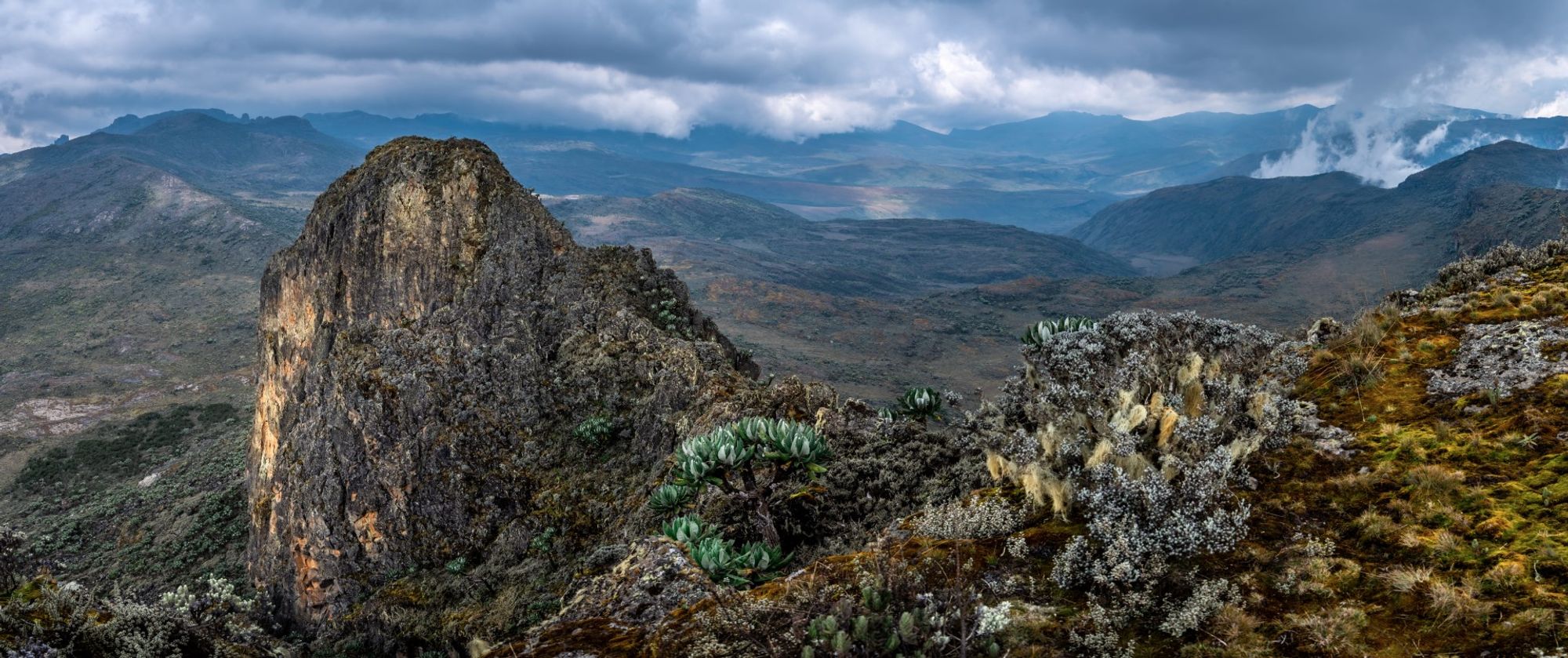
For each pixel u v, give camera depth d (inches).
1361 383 299.4
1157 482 248.1
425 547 1226.6
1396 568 206.4
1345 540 223.9
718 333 1610.5
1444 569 201.6
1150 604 212.5
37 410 7258.9
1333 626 191.3
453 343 1475.1
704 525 418.6
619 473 1128.8
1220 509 236.7
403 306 1695.4
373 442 1314.0
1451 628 183.2
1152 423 296.4
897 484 509.4
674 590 279.3
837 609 216.8
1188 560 227.6
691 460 462.9
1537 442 235.8
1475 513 217.5
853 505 516.4
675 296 1588.3
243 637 311.0
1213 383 322.0
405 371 1408.7
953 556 251.8
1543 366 269.3
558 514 1101.7
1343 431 274.4
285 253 1989.4
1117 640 203.3
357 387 1376.7
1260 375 339.0
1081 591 226.8
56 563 300.0
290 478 1405.0
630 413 1235.2
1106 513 244.8
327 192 1969.7
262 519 1596.9
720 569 301.0
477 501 1229.1
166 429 5989.2
